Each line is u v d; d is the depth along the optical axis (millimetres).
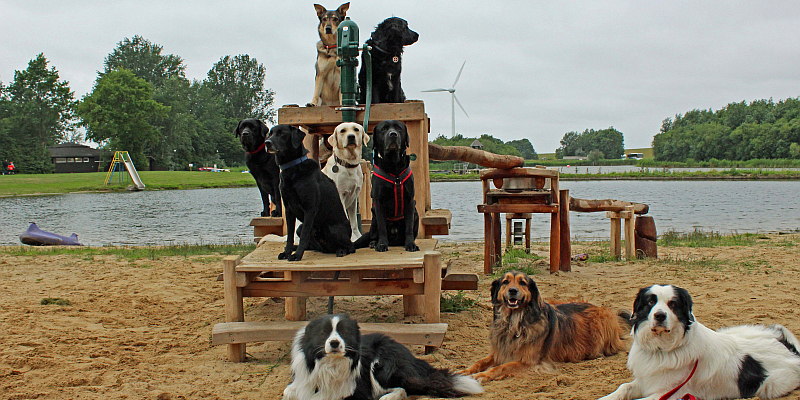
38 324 6090
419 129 6887
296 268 4688
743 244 13508
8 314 6469
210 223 24859
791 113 114625
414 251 5270
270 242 6125
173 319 6660
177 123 93812
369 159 10352
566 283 8836
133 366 4867
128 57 108438
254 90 122750
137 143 84125
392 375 4137
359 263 4707
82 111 82875
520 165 10312
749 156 110938
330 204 5164
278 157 4930
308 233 4977
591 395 4004
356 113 6828
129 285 8633
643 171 87438
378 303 7434
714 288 7875
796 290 7594
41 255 12195
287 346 5578
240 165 116312
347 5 9336
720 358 3740
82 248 14359
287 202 5055
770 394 3771
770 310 6391
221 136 112188
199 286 8672
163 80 102125
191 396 4176
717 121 137750
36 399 4047
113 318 6566
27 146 88438
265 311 7207
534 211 9742
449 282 5723
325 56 9016
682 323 3652
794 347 4047
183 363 5000
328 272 5441
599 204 11820
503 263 11172
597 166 133375
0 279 8984
